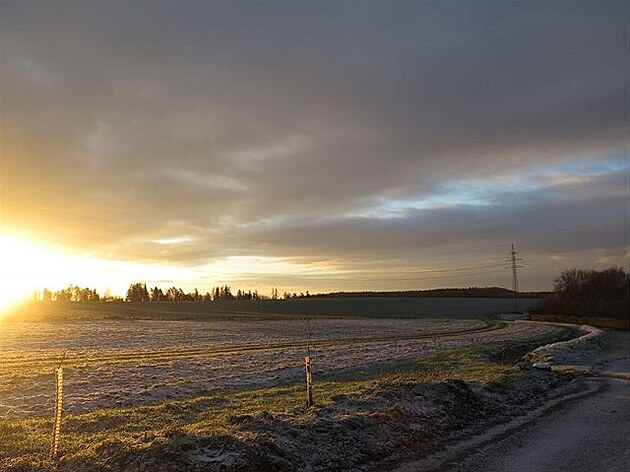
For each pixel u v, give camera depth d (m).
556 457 9.95
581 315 89.38
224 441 8.62
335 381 21.62
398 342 46.12
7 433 10.13
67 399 16.48
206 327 68.56
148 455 8.08
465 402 14.29
